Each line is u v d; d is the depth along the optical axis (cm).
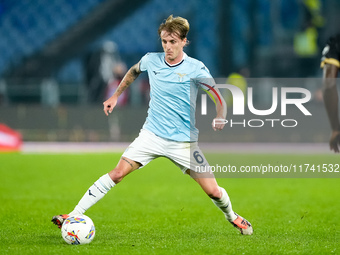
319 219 2909
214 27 11375
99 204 3419
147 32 11338
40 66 10369
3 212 3055
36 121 8188
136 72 2316
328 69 2219
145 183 4550
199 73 2205
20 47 11212
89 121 8206
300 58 9762
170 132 2220
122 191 4062
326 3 9712
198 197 3762
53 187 4203
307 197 3775
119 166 2239
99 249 2061
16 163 5872
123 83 2336
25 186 4253
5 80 9750
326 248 2125
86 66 8819
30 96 8488
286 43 10088
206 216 2995
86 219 2186
